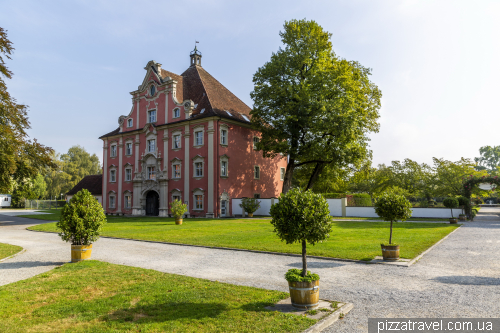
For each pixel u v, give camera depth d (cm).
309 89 3044
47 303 684
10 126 2442
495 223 2586
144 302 678
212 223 2753
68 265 1055
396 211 1144
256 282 861
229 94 4538
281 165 4656
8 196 7400
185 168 3844
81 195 1207
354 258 1155
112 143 4712
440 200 4762
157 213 4138
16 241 1764
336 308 642
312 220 680
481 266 1031
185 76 4575
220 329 540
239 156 3919
